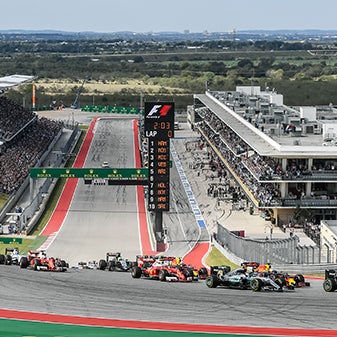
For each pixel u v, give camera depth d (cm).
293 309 4228
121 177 10381
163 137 9362
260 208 9994
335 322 3962
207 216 10669
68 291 4644
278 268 6575
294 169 10181
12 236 9444
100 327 3850
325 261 7075
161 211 9306
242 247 7906
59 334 3741
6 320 3959
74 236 9581
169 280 5153
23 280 4994
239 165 11988
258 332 3778
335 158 10225
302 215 9844
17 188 11406
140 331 3784
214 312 4141
